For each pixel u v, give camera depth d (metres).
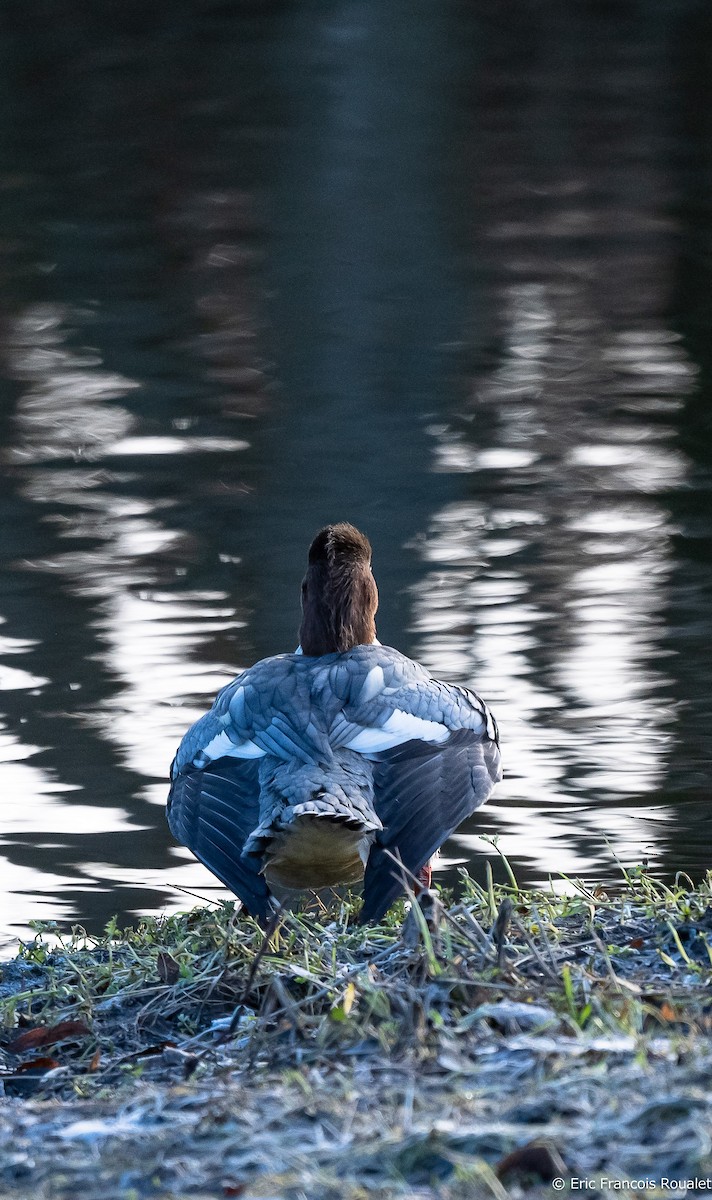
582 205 96.25
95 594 46.16
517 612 44.25
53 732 37.41
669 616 43.62
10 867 30.97
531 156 106.19
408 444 59.47
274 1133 15.38
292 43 128.38
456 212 95.06
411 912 20.28
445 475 56.34
